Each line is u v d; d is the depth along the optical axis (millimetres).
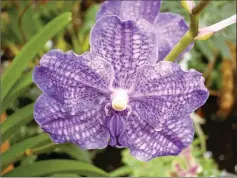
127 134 152
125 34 136
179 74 138
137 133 151
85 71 140
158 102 147
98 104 151
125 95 148
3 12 309
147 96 148
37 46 208
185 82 139
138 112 152
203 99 139
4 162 208
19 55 209
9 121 220
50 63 133
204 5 136
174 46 162
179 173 302
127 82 148
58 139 144
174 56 149
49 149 198
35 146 212
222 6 289
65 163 211
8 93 211
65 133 144
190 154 306
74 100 145
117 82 148
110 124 149
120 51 140
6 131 219
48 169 209
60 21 210
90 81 143
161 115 146
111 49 139
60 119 143
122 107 147
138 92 148
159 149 148
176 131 145
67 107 142
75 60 135
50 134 142
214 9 288
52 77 136
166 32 168
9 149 215
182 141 145
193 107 141
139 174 314
